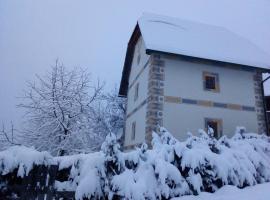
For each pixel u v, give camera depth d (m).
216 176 6.87
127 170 6.00
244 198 5.86
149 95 11.62
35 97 13.84
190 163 6.55
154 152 6.73
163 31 13.85
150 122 11.12
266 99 15.24
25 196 5.65
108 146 6.15
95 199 5.70
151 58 12.09
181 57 11.94
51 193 5.79
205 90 12.29
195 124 11.62
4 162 5.64
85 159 6.27
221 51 13.25
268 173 7.96
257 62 13.12
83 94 14.63
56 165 6.05
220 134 11.84
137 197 5.45
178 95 11.78
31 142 13.34
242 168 7.38
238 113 12.45
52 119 13.34
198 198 6.05
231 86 12.77
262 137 10.53
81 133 13.49
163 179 5.95
